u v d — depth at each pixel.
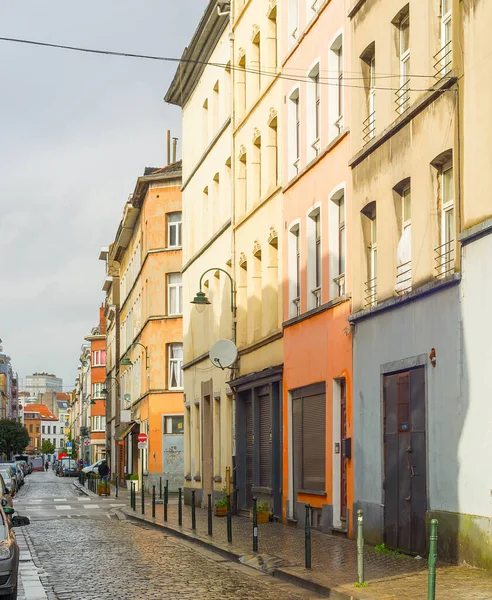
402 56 20.44
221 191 37.41
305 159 26.77
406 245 19.69
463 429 16.25
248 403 32.75
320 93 25.56
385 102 20.78
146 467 56.78
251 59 32.97
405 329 19.02
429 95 18.03
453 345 16.77
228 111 36.69
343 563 17.19
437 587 13.50
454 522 16.38
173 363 56.25
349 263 22.91
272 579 16.38
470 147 16.22
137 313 64.56
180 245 56.62
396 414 19.44
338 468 23.56
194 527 25.64
